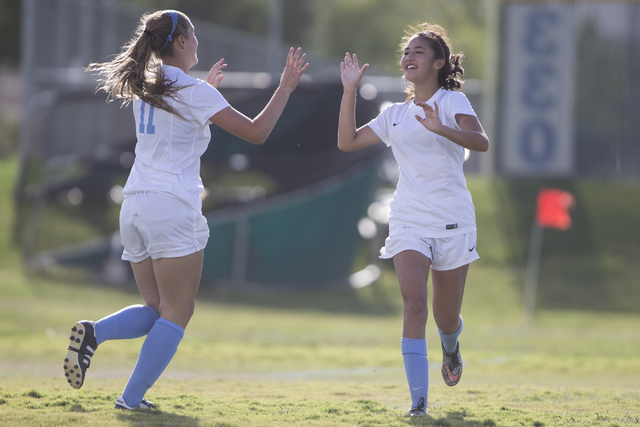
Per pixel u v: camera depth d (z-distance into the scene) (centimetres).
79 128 8550
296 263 6794
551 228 8000
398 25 19712
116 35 8600
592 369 2706
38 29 8150
